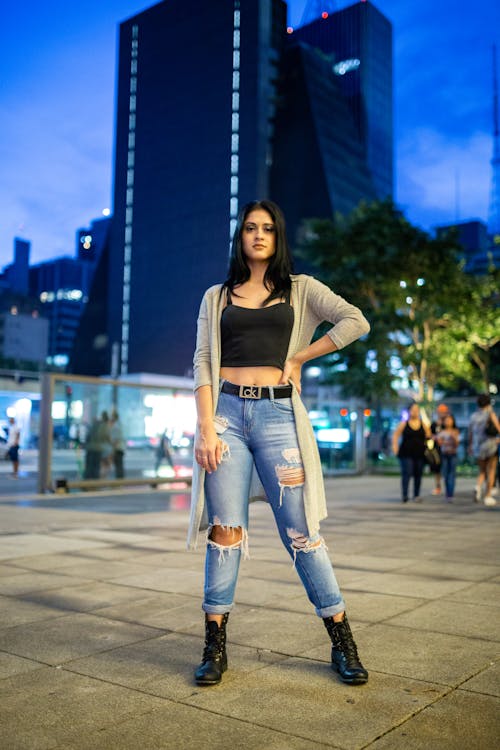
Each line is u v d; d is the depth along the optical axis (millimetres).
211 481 2641
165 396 15203
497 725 2125
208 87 126938
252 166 119250
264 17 123938
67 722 2170
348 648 2582
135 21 141375
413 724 2133
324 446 21531
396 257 21078
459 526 7961
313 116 117375
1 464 27438
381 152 153000
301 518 2611
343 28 156375
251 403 2631
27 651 2945
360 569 4984
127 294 133125
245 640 3090
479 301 21922
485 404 10961
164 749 1961
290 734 2061
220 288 2801
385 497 12758
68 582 4480
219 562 2650
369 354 22312
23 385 30781
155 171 132250
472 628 3289
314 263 22938
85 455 13797
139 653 2916
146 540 6621
